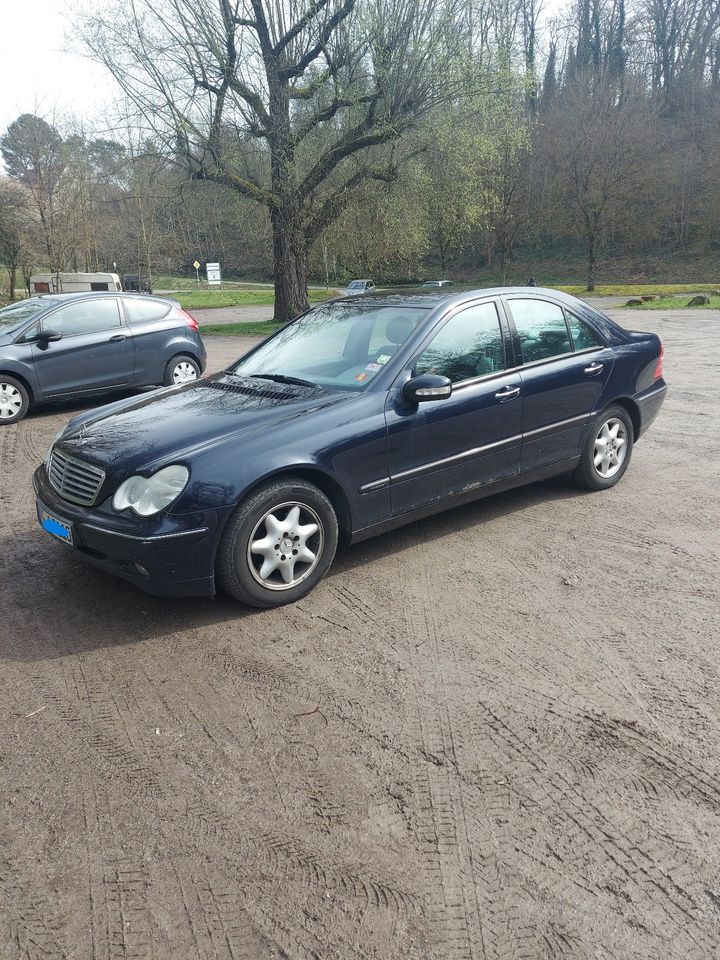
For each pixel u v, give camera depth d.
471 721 2.83
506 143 22.69
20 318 9.26
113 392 10.76
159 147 17.92
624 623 3.56
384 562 4.30
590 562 4.26
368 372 4.25
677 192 63.09
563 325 5.12
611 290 46.56
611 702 2.94
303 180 20.91
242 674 3.18
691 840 2.24
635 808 2.38
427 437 4.23
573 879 2.11
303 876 2.13
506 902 2.04
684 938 1.92
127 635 3.53
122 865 2.18
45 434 8.28
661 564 4.22
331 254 25.62
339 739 2.74
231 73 17.27
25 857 2.22
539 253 69.88
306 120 20.27
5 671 3.23
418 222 23.31
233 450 3.58
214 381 4.73
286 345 4.95
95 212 36.31
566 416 5.02
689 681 3.07
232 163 18.83
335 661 3.27
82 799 2.46
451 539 4.62
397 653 3.32
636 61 73.19
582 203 47.47
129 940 1.94
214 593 3.58
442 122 19.44
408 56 17.83
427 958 1.88
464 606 3.76
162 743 2.74
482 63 18.80
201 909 2.03
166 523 3.40
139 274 44.41
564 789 2.46
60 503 3.80
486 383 4.53
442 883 2.10
